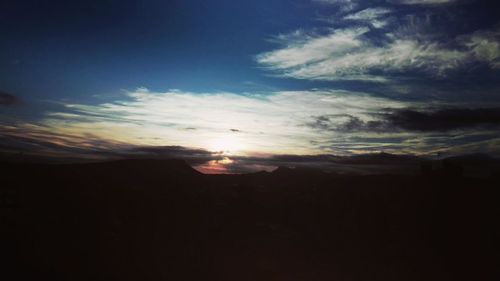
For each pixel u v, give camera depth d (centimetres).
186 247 2500
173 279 2264
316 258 2506
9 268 1970
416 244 2631
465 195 2950
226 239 2584
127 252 2356
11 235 2138
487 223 2705
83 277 2084
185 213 2769
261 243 2553
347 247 2617
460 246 2580
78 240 2295
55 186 2723
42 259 2089
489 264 2419
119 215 2612
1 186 2520
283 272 2389
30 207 2402
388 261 2511
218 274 2352
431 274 2395
